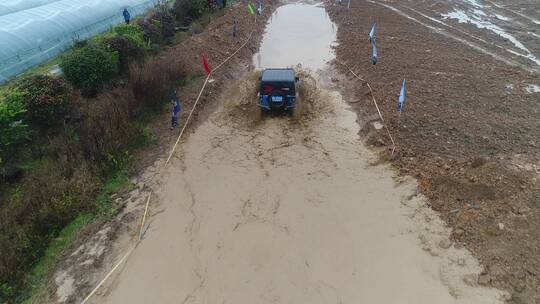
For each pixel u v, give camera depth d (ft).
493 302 28.53
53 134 46.34
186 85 61.31
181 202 39.91
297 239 35.24
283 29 93.71
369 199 39.32
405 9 101.65
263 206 39.14
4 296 29.63
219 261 33.45
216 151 47.73
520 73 61.57
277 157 46.42
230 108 57.11
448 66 65.10
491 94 55.36
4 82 57.21
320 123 52.85
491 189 36.65
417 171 41.63
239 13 96.78
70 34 73.10
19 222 34.63
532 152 42.09
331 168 44.11
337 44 81.76
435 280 30.89
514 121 48.44
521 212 34.17
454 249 32.89
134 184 42.01
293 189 41.24
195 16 89.76
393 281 31.14
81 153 42.39
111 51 58.39
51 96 45.85
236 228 36.63
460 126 47.85
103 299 30.37
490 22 89.97
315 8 111.14
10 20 66.59
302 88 59.52
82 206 37.88
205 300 30.30
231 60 71.61
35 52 64.39
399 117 49.16
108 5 86.69
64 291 30.73
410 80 60.29
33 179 39.17
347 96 59.98
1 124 40.65
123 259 33.58
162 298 30.53
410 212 37.22
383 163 44.11
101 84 54.80
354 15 96.68
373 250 33.86
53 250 33.91
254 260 33.45
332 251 33.96
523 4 102.47
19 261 31.81
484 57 68.74
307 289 30.86
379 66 65.57
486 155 42.32
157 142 48.80
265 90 52.08
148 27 72.02
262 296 30.42
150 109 53.93
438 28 85.76
